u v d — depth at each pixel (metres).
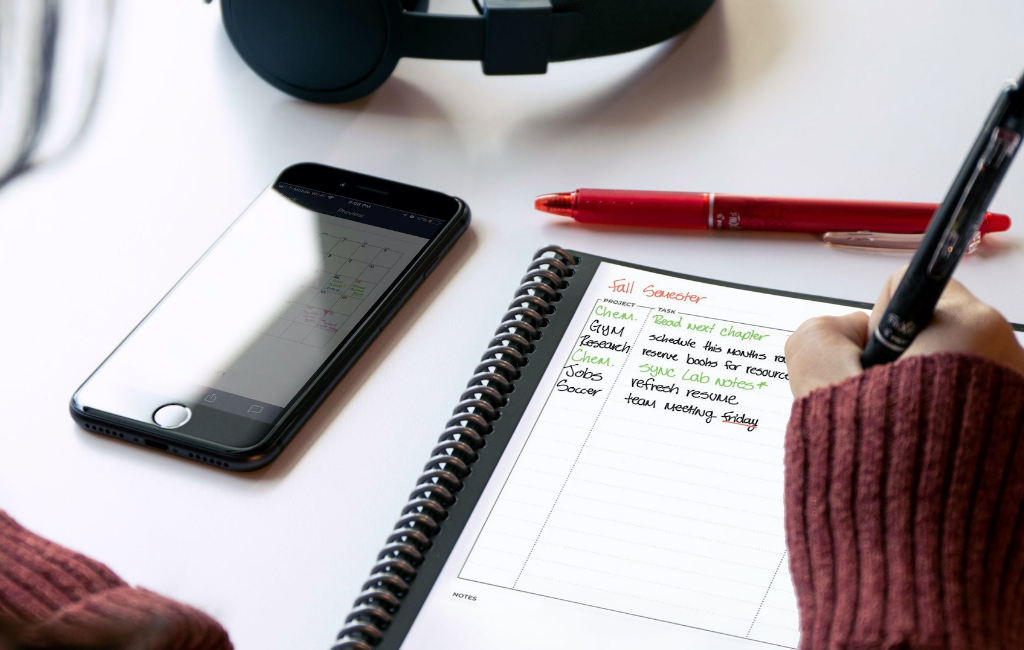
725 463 0.49
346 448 0.52
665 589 0.45
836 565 0.37
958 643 0.34
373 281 0.59
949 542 0.36
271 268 0.61
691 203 0.64
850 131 0.71
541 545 0.46
